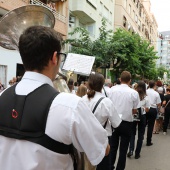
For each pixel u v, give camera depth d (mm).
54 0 18422
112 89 5047
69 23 21344
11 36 2807
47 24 3002
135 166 5715
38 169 1346
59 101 1398
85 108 1439
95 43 18094
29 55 1475
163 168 5625
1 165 1438
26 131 1381
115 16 33344
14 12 2699
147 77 30078
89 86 3951
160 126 10375
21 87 1489
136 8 45688
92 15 23719
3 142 1450
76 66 3396
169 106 9273
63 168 1427
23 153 1375
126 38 20031
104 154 1509
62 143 1390
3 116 1461
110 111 3846
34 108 1396
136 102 4840
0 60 12258
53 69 1544
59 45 1538
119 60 20578
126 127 4781
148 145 7684
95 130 1466
